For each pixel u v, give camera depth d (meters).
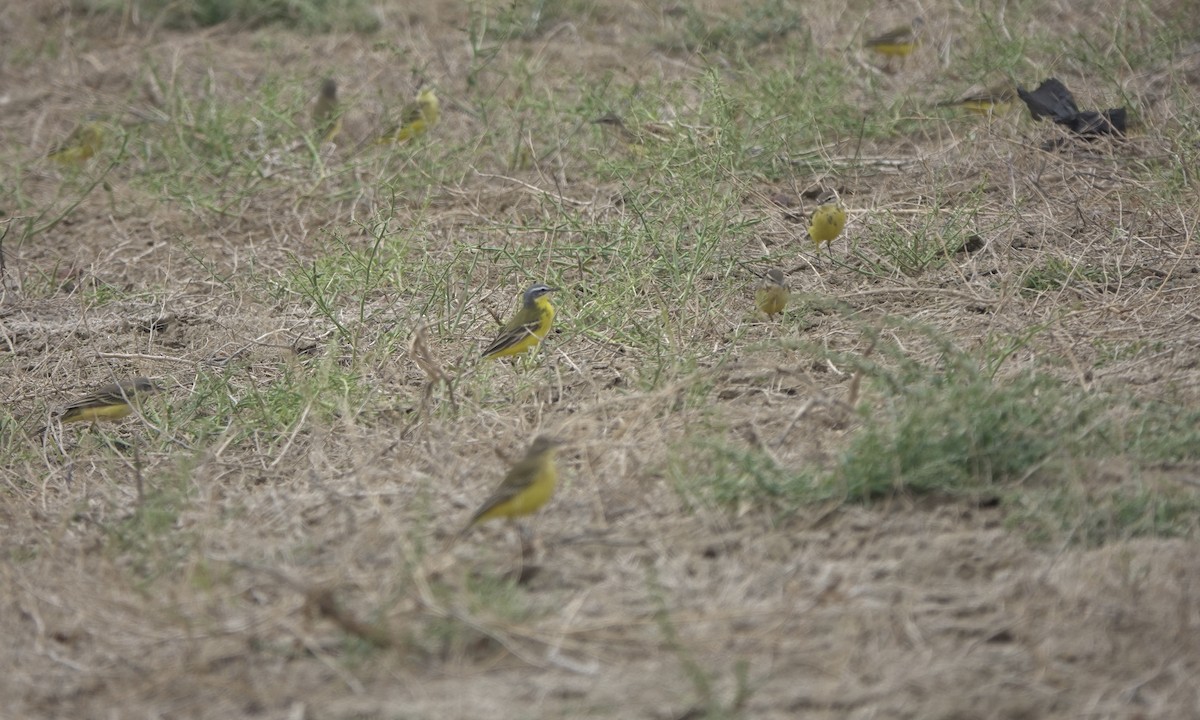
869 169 17.91
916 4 24.28
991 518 9.44
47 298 17.11
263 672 8.36
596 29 26.66
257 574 9.45
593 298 14.49
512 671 8.16
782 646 8.15
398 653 8.27
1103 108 18.47
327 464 11.56
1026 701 7.55
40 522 11.15
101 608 9.28
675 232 15.60
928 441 9.83
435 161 19.17
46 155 21.14
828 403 10.92
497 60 24.86
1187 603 8.20
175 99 22.84
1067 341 12.37
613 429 11.32
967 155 17.58
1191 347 11.98
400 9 28.61
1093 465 9.80
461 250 15.73
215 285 16.73
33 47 27.97
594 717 7.61
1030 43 20.97
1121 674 7.75
